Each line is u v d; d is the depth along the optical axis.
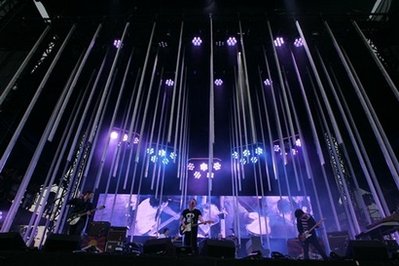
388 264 4.24
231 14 10.59
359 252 4.48
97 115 9.30
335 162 10.14
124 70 11.80
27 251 4.30
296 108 12.31
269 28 10.16
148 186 12.38
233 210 11.41
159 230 11.02
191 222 6.63
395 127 9.59
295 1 11.00
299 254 7.98
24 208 10.55
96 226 7.27
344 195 9.48
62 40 10.77
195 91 13.25
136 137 12.84
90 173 11.98
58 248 4.59
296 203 11.19
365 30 10.02
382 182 10.02
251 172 12.80
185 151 13.40
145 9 11.14
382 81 9.70
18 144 10.45
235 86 12.31
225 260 4.31
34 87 10.16
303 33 10.63
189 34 11.02
